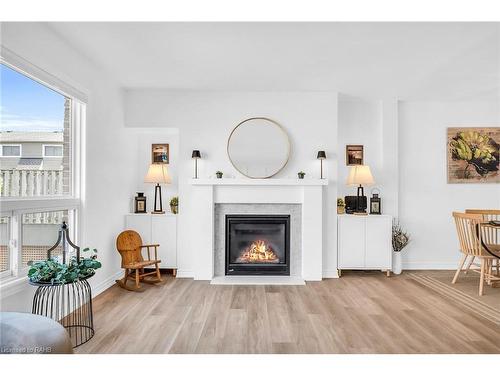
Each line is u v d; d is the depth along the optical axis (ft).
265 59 12.93
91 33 10.85
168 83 15.96
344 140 18.70
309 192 16.63
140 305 12.71
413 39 11.21
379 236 17.19
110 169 15.29
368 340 9.69
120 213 16.51
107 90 14.90
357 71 14.23
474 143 18.93
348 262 17.13
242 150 17.08
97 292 14.01
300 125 17.16
